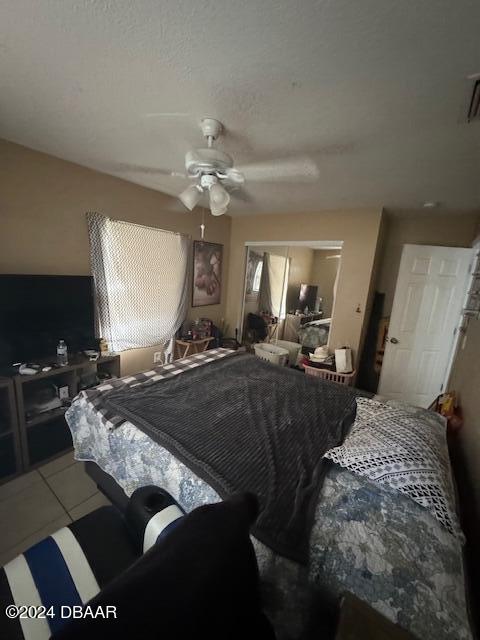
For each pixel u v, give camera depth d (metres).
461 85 1.03
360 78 1.04
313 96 1.17
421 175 1.90
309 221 3.31
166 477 1.21
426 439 1.31
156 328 3.12
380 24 0.80
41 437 1.99
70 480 1.81
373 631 0.61
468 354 2.23
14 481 1.79
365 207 2.89
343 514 0.97
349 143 1.54
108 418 1.51
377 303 3.55
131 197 2.65
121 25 0.88
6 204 1.89
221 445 1.32
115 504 1.53
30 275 1.92
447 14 0.75
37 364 1.98
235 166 1.94
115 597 0.49
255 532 0.90
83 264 2.37
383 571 0.80
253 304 4.33
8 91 1.25
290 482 1.13
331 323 3.27
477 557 1.19
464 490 1.54
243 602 0.63
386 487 1.09
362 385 3.69
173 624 0.49
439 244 3.17
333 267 4.95
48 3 0.82
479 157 1.57
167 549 0.61
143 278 2.88
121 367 2.92
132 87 1.20
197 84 1.15
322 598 0.80
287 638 0.80
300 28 0.84
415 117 1.26
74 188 2.22
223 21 0.84
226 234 3.94
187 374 2.18
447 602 0.74
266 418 1.61
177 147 1.77
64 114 1.44
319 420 1.63
